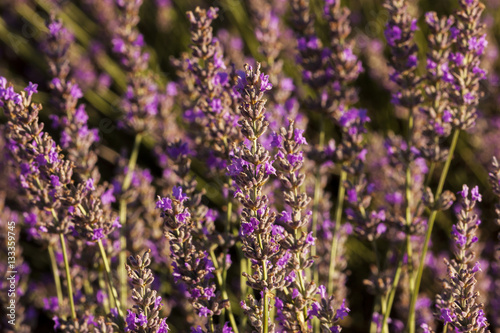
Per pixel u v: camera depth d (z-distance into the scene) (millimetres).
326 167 4008
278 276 2230
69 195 2547
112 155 6102
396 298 4320
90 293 3525
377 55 6055
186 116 3844
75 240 3352
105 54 6965
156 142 5332
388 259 4191
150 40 7492
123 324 2719
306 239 2307
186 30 7152
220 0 6766
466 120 3164
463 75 3078
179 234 2379
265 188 3277
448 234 5051
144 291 2322
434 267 4559
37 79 7547
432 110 3332
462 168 5621
